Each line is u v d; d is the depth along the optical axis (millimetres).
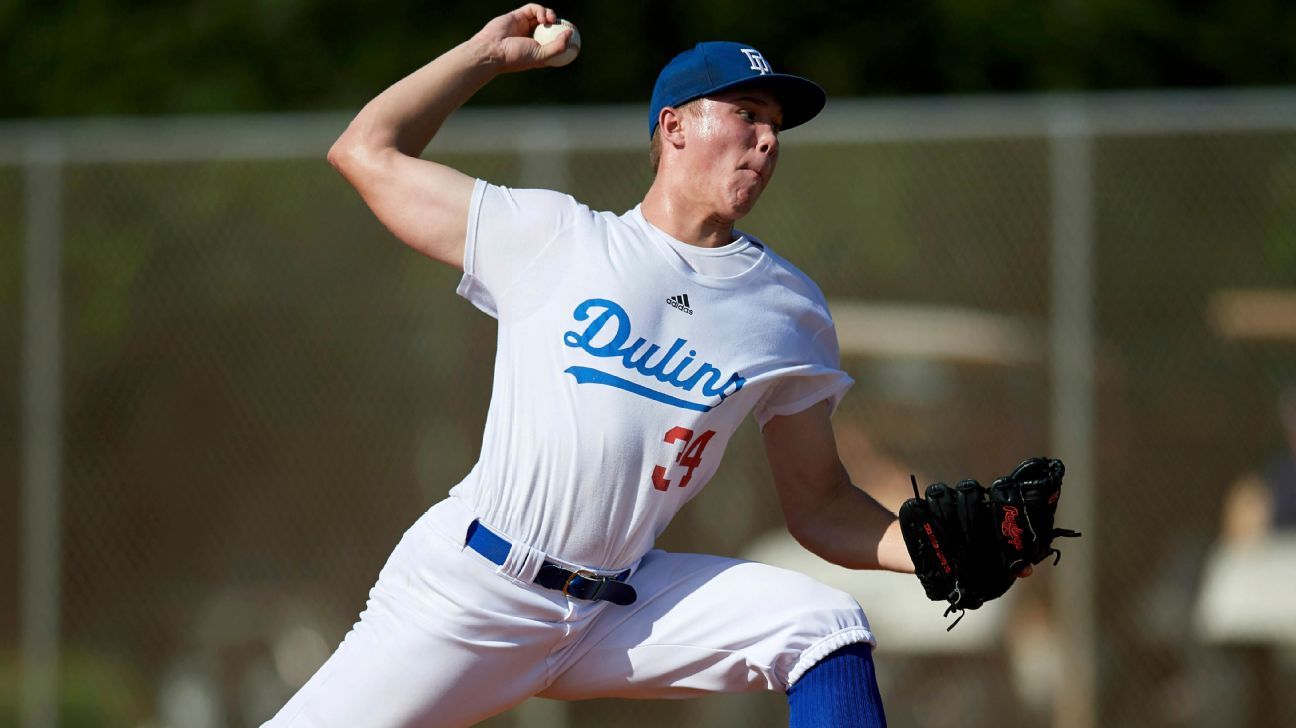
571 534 13281
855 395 25672
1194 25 38000
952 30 37219
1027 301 25500
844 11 37656
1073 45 37156
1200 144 25281
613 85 37344
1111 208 25406
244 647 27562
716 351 13242
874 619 25250
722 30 37438
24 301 28406
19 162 28469
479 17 37719
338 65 37406
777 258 13820
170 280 28094
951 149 25812
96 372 28234
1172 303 25156
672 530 26047
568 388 13086
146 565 27891
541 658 13812
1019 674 24906
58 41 38688
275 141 27844
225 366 27875
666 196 13508
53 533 28078
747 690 13992
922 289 25719
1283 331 24875
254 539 27625
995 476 25266
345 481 27422
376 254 27594
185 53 37625
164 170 28219
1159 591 24750
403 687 13688
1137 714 24609
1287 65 38375
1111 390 25188
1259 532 24500
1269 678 24281
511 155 26953
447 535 13617
